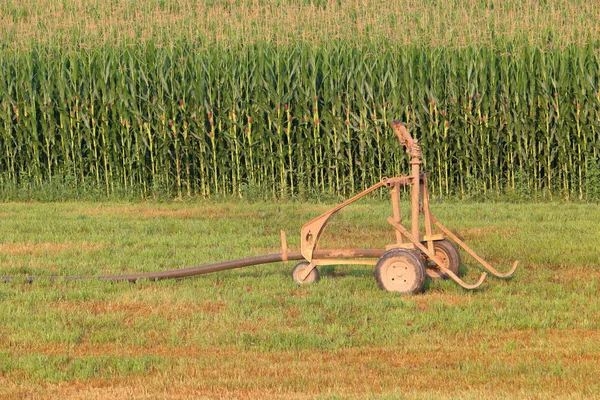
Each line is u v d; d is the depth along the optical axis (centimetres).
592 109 7369
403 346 3117
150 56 7800
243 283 4131
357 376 2789
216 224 5950
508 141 7525
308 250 4047
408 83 7588
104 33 8312
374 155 7569
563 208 6625
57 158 8012
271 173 7681
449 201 7394
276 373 2834
